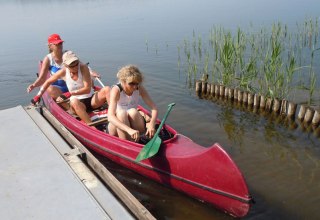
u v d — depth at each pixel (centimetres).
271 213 417
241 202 389
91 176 347
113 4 2834
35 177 345
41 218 287
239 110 745
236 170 377
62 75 594
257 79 855
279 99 710
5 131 452
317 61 960
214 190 408
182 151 441
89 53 1260
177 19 1798
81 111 567
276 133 629
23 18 2378
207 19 1698
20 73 1086
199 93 848
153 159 464
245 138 614
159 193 468
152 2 2717
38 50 1358
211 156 394
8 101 874
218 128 658
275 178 489
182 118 708
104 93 567
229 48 828
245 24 1468
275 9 1780
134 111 473
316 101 735
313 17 1473
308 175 493
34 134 441
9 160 378
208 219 416
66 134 491
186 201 449
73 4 3167
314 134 619
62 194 317
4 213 295
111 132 517
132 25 1741
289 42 1077
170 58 1125
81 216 288
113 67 1083
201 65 1029
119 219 286
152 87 891
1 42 1546
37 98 589
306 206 428
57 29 1798
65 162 371
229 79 837
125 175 511
